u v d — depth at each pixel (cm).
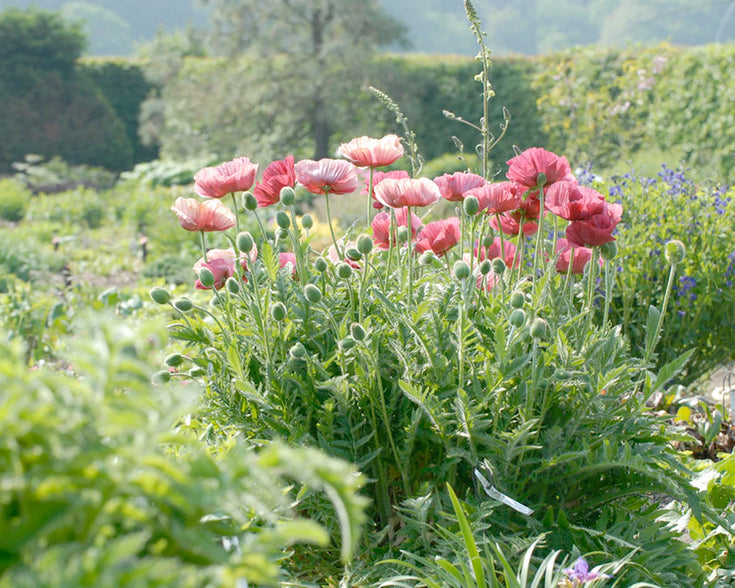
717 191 443
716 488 217
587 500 200
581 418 187
